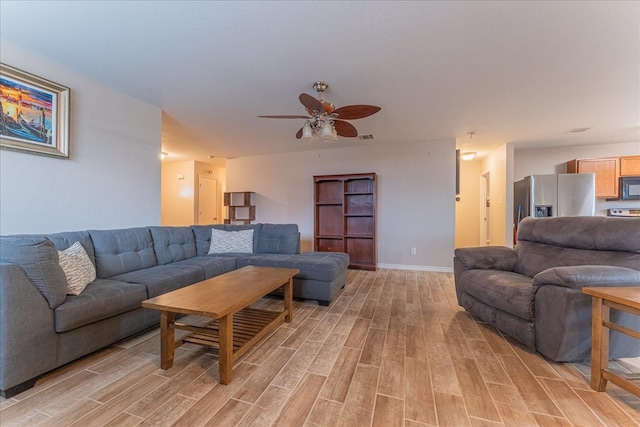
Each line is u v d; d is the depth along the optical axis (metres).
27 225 2.30
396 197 5.17
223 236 4.23
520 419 1.38
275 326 2.40
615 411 1.43
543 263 2.50
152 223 3.43
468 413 1.43
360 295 3.51
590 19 1.83
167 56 2.33
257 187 6.24
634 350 1.79
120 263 2.70
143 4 1.73
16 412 1.42
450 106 3.35
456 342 2.22
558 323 1.82
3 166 2.16
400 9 1.76
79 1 1.71
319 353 2.05
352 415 1.41
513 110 3.48
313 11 1.79
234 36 2.06
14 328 1.53
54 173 2.48
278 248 4.16
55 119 2.46
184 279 2.72
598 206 5.10
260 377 1.74
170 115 3.76
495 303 2.31
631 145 5.03
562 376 1.74
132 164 3.19
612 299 1.48
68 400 1.51
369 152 5.36
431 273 4.76
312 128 2.77
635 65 2.40
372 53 2.27
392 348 2.12
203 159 6.88
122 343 2.21
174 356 2.00
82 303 1.84
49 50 2.25
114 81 2.79
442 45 2.15
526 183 4.84
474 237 6.73
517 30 1.96
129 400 1.52
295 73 2.61
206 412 1.43
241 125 4.17
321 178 5.38
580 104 3.27
